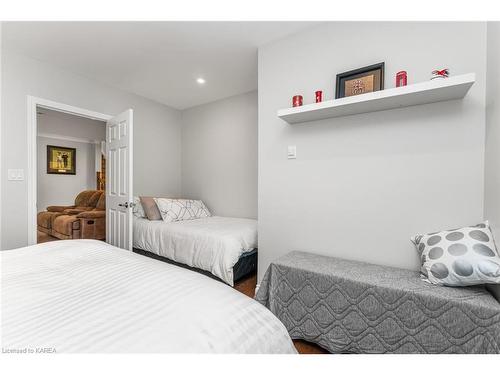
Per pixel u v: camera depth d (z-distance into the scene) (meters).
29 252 1.29
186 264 2.59
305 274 1.58
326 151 1.93
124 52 2.42
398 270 1.57
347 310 1.41
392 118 1.67
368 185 1.76
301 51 2.05
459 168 1.46
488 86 1.34
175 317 0.73
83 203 5.30
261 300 1.74
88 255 1.27
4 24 1.99
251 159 3.45
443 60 1.49
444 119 1.50
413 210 1.60
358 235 1.80
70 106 2.80
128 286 0.90
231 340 0.69
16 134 2.40
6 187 2.34
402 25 1.62
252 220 3.31
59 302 0.79
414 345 1.22
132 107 3.49
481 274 1.15
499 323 1.04
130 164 2.74
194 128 4.09
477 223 1.41
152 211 3.16
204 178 3.97
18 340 0.61
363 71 1.72
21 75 2.44
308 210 2.03
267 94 2.24
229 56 2.48
